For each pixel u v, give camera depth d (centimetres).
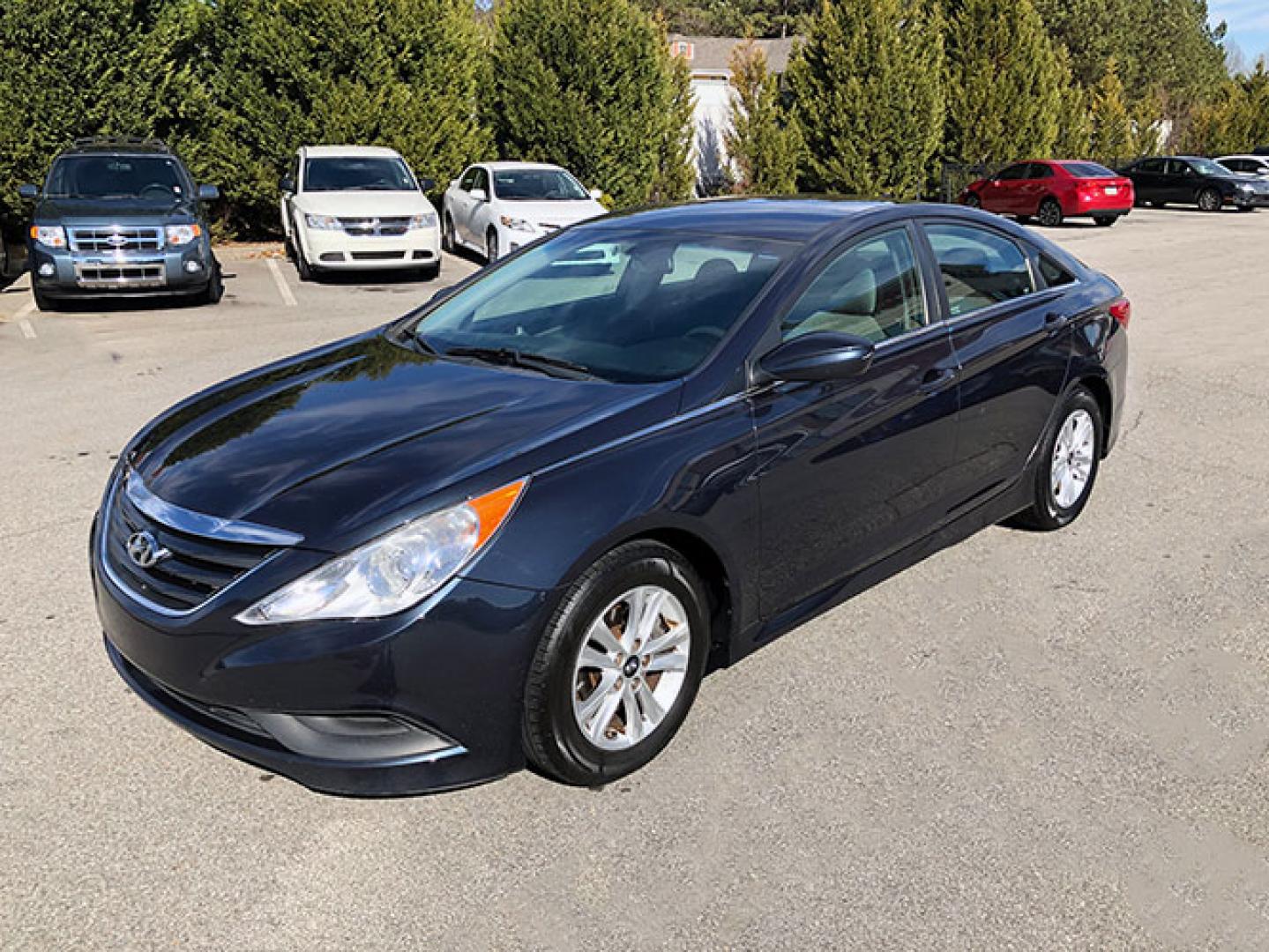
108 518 331
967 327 429
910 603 430
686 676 324
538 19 1970
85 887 264
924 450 402
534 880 269
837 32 2481
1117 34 5256
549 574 281
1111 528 514
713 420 329
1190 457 636
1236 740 334
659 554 309
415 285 1368
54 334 998
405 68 1811
